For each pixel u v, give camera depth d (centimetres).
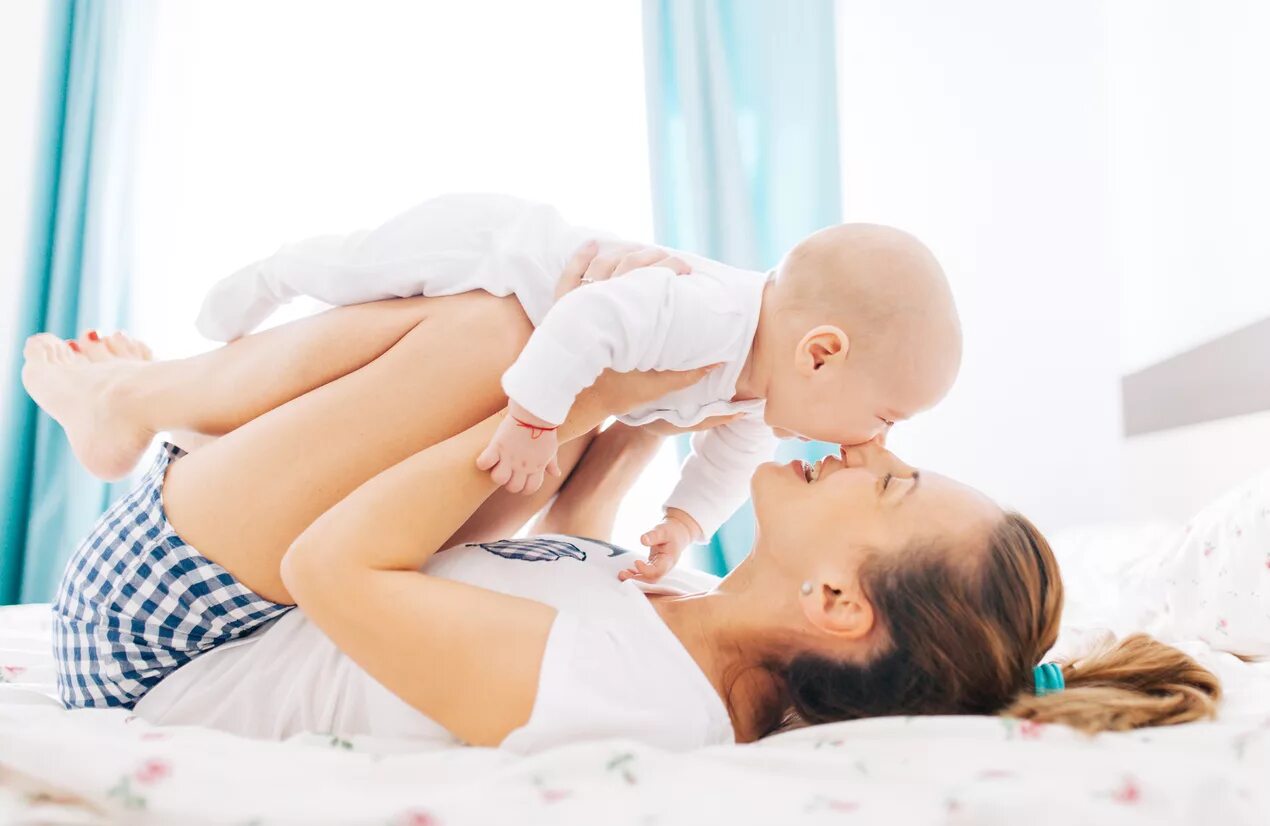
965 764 77
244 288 131
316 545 86
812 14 298
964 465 303
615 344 96
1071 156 302
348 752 80
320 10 323
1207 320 221
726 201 294
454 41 321
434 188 319
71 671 102
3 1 310
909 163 309
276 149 321
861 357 102
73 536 286
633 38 318
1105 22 293
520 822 69
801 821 69
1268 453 183
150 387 122
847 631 89
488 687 82
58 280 299
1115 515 295
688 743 86
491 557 100
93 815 74
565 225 121
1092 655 101
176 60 322
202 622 99
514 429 93
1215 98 215
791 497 96
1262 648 124
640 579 108
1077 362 299
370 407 103
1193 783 72
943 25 308
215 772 75
